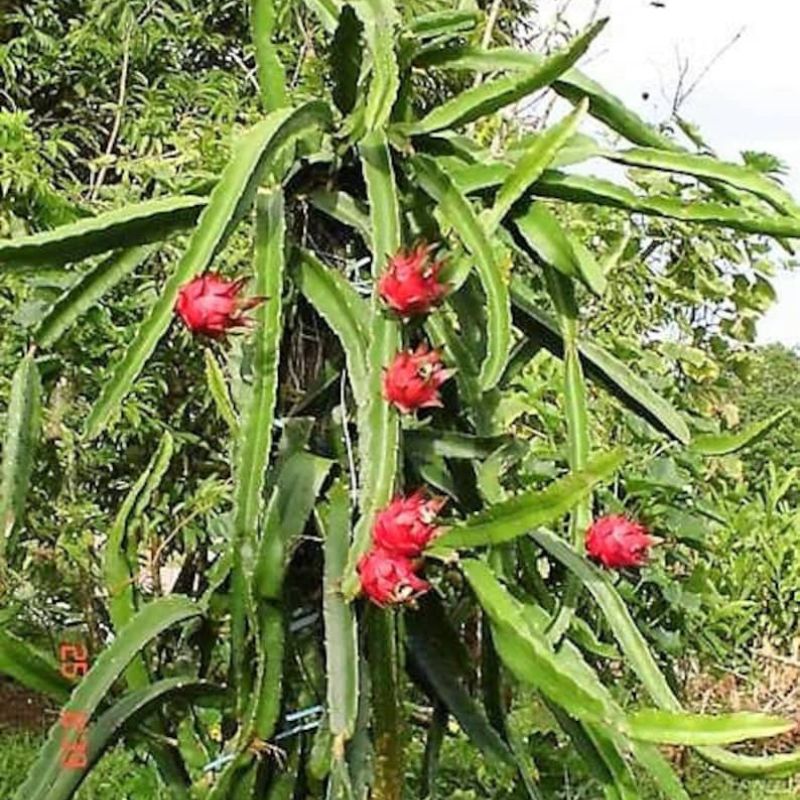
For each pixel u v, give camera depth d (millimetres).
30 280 1734
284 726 1453
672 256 3129
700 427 2699
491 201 1514
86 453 2709
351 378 1364
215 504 2691
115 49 3748
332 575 1331
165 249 2572
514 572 1506
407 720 1605
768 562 3766
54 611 2500
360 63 1498
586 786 2209
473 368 1513
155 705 1421
